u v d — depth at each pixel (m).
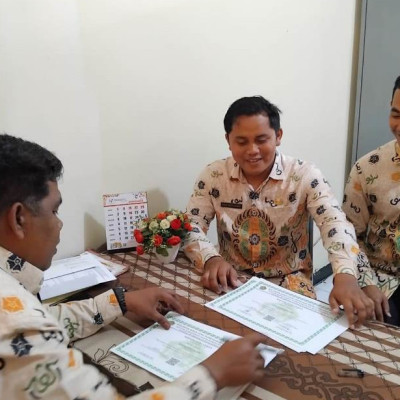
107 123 1.53
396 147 1.43
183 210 1.84
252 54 1.90
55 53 1.35
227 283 1.23
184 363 0.89
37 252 0.77
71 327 0.98
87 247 1.59
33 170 0.71
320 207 1.40
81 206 1.54
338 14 2.29
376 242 1.55
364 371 0.85
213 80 1.78
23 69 1.30
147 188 1.70
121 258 1.48
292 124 2.22
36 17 1.29
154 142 1.67
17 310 0.63
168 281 1.28
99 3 1.41
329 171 2.58
